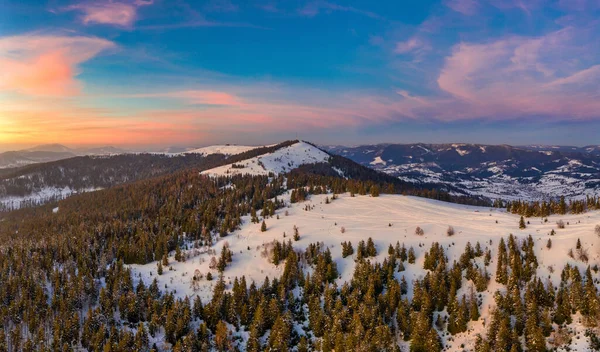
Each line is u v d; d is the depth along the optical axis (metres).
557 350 86.38
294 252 140.00
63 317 114.69
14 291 126.06
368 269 121.06
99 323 112.44
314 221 181.38
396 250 132.38
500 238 132.88
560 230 131.50
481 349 88.56
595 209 155.62
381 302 109.75
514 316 96.81
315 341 105.81
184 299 125.94
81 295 124.12
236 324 114.56
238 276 138.75
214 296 121.31
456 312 101.75
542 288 98.69
